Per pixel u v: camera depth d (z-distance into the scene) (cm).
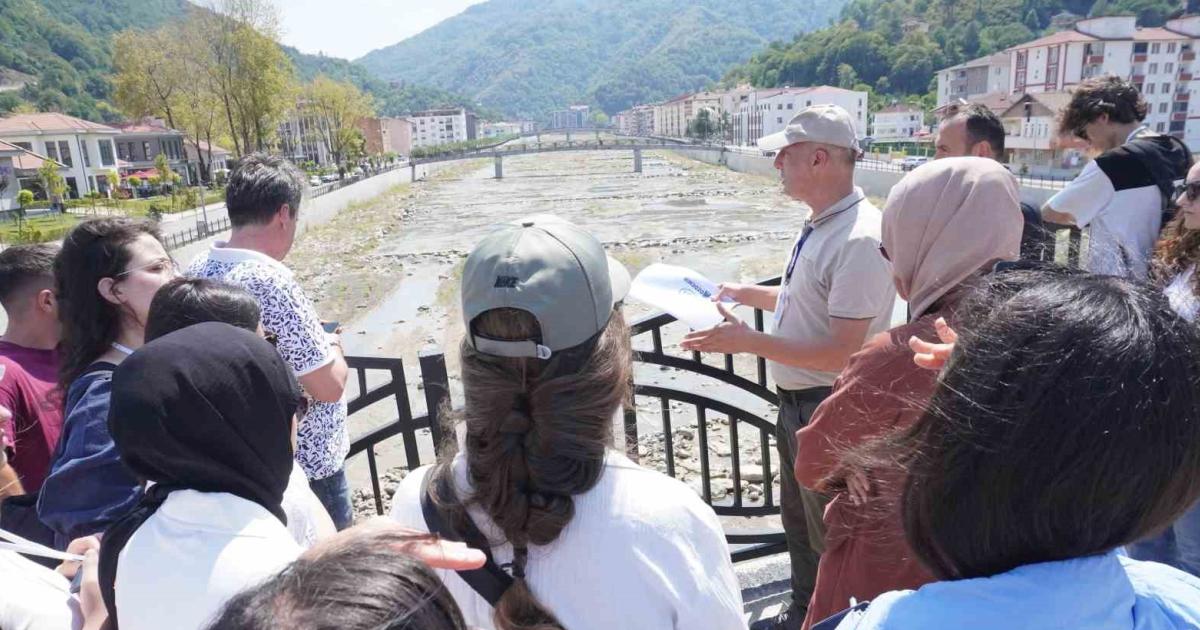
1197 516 195
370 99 8569
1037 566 81
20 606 139
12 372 227
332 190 4741
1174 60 5828
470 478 123
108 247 193
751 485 710
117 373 131
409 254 3147
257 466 134
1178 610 87
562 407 116
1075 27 6241
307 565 90
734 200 5150
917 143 6400
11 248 247
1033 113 4381
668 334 1415
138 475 132
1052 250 255
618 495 120
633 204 5166
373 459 271
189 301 170
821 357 232
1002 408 79
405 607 84
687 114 15362
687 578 120
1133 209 291
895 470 103
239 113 4831
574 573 118
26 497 196
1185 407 75
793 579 251
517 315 117
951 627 79
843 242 232
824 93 9650
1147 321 79
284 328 227
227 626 85
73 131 5422
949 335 129
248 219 249
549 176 8444
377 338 1825
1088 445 74
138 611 124
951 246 150
